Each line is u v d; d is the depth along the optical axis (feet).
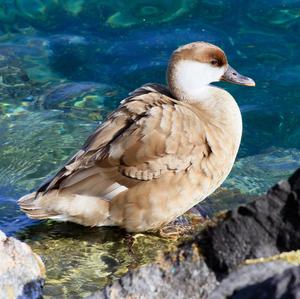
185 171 33.91
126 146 33.47
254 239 22.89
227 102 36.96
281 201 22.97
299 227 22.54
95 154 33.86
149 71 51.88
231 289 21.01
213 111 36.63
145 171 33.40
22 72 52.11
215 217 23.75
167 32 55.01
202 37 54.24
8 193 38.91
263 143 45.47
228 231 23.18
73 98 49.37
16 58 53.52
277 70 51.16
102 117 47.39
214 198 38.24
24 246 29.40
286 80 50.19
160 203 33.88
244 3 57.16
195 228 35.40
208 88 37.86
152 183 33.68
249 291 20.24
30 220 35.88
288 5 56.59
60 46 54.49
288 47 53.06
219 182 35.73
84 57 53.42
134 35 55.06
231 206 37.40
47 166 41.57
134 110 34.78
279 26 54.85
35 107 48.26
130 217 34.04
